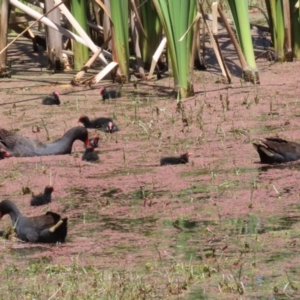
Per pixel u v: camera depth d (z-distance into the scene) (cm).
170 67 2108
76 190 1332
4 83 2102
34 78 2141
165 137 1633
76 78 2050
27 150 1549
